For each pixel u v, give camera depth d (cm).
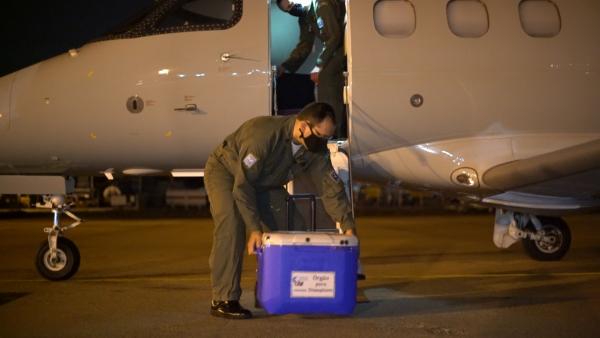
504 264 924
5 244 1256
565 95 772
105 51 777
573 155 737
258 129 548
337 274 516
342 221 569
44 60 803
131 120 765
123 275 837
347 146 760
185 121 759
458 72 760
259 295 532
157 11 782
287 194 610
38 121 777
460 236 1377
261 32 755
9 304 643
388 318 576
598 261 948
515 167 757
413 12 768
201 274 845
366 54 752
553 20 786
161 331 532
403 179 807
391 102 752
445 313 596
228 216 565
